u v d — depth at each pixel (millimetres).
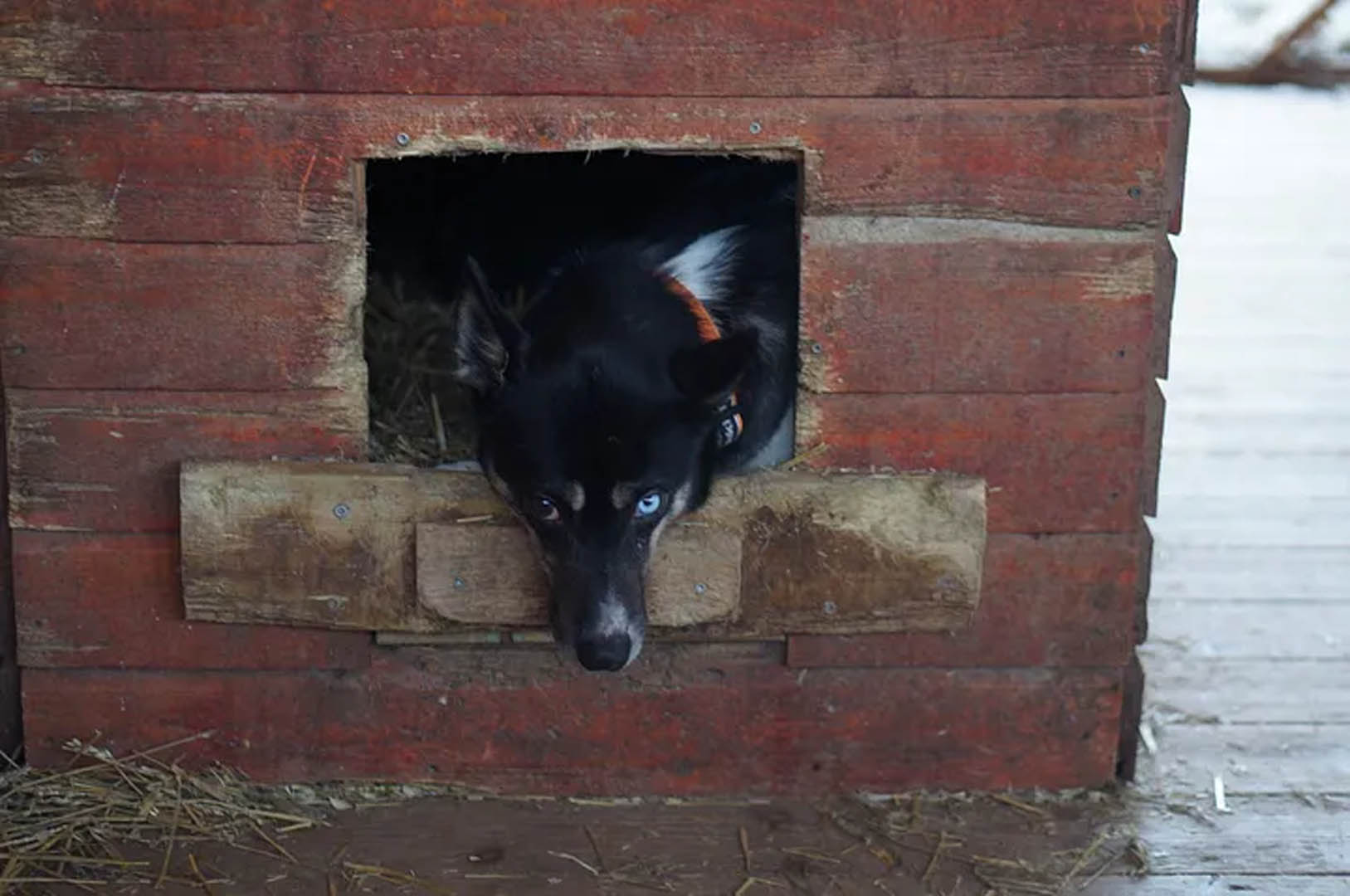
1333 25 13891
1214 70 13922
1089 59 3232
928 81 3236
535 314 3523
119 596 3457
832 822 3535
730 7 3178
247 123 3195
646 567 3293
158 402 3350
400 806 3559
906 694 3584
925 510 3420
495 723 3564
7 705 3549
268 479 3355
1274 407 6566
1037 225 3320
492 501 3381
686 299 3572
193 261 3268
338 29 3156
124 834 3402
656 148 3258
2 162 3199
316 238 3268
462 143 3238
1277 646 4445
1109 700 3611
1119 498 3477
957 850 3439
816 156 3266
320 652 3500
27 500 3393
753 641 3557
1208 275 8484
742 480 3400
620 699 3557
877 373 3381
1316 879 3357
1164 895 3295
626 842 3445
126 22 3141
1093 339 3379
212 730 3549
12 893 3205
